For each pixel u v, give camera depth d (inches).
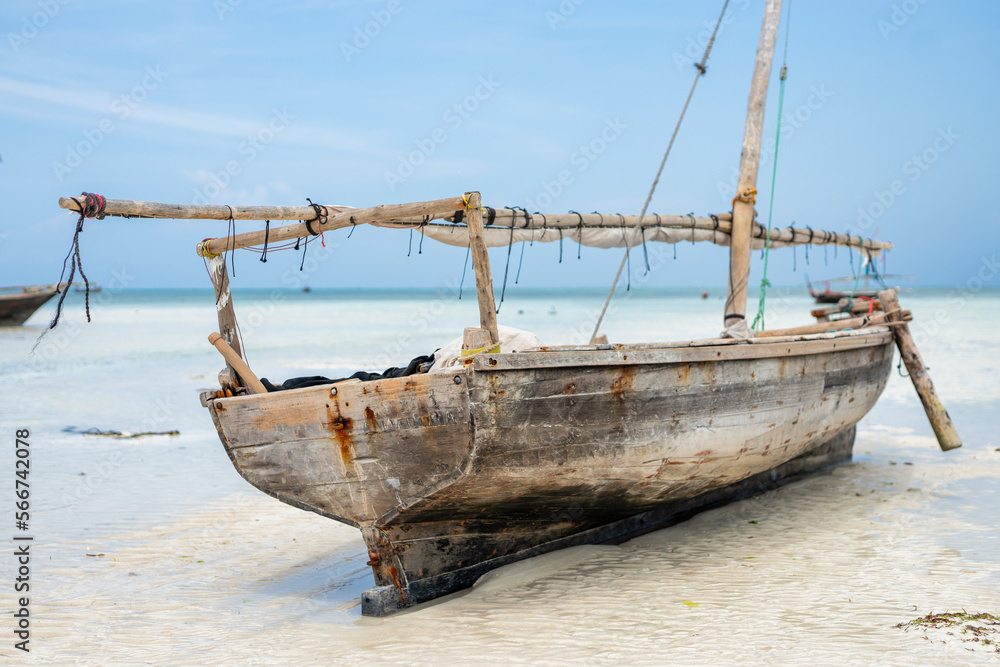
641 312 2490.2
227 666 180.9
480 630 195.5
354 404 210.4
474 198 208.1
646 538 276.1
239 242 244.2
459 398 194.5
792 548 260.1
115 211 191.3
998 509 301.0
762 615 197.8
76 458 434.0
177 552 280.2
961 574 227.1
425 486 206.4
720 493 313.9
